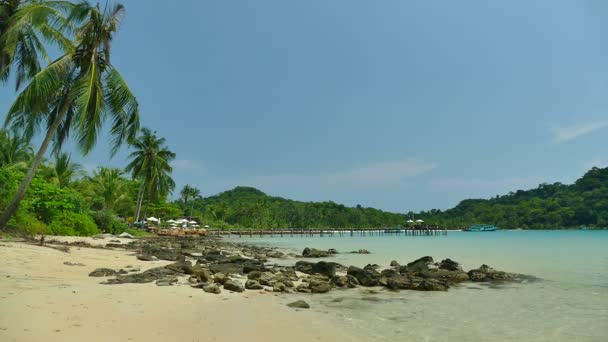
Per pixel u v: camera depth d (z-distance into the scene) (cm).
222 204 11931
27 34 2478
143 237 4900
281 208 13538
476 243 6131
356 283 1772
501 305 1348
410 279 1786
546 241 6675
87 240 2984
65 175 4953
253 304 1206
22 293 979
